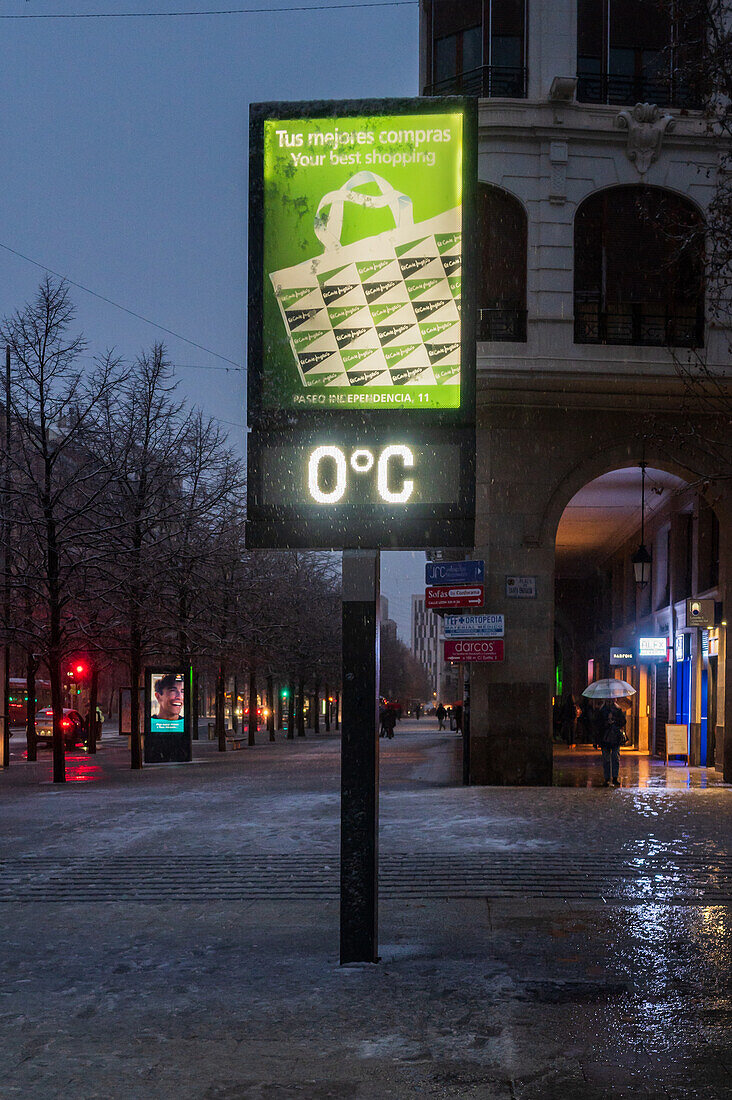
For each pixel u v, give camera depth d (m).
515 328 22.47
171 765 32.62
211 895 10.98
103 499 28.84
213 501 29.91
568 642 52.06
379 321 8.38
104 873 12.27
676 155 22.75
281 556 49.06
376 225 8.40
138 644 31.23
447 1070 5.63
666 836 14.24
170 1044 6.14
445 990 7.18
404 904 10.19
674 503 31.39
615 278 22.70
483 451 22.66
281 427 8.44
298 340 8.44
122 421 30.14
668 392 22.58
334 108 8.45
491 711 22.31
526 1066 5.67
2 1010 6.88
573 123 22.56
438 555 30.28
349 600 8.19
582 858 12.50
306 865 12.47
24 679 75.06
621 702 38.25
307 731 80.00
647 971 7.64
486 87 22.80
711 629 27.30
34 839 14.98
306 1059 5.85
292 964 8.02
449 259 8.33
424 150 8.38
